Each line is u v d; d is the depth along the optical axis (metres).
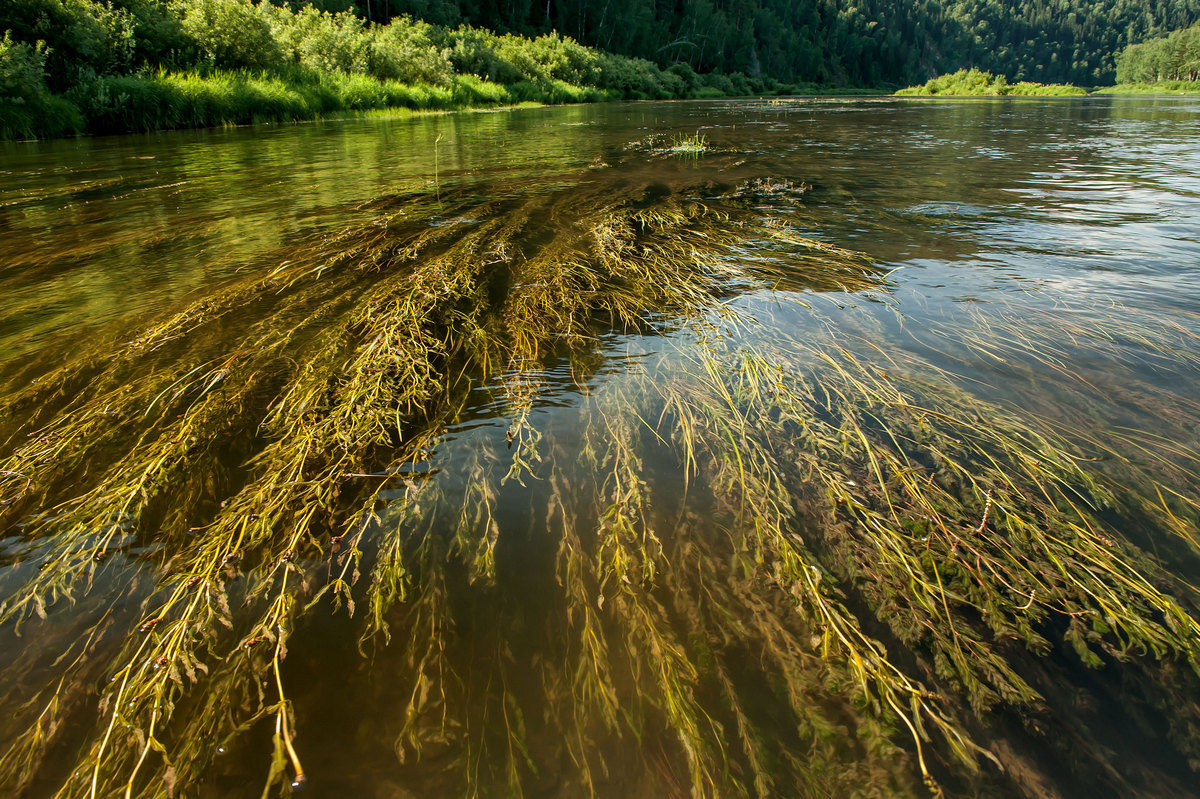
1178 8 169.75
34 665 1.57
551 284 4.21
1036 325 3.55
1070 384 2.91
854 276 4.47
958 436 2.53
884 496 2.21
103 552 1.94
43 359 3.17
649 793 1.32
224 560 1.85
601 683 1.55
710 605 1.77
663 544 1.99
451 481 2.27
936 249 5.08
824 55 103.31
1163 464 2.33
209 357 3.18
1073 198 6.88
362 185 7.75
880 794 1.31
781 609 1.75
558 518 2.11
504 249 4.94
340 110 21.59
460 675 1.57
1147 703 1.50
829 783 1.34
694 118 22.11
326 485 2.19
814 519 2.11
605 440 2.54
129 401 2.75
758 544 1.98
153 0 18.78
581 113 25.72
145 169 9.11
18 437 2.53
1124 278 4.28
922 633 1.67
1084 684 1.55
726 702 1.50
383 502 2.16
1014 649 1.64
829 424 2.63
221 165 9.51
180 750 1.40
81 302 3.92
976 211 6.39
